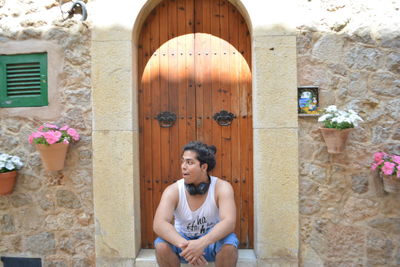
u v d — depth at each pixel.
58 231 2.49
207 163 1.98
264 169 2.34
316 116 2.34
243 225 2.60
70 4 2.47
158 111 2.62
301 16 2.34
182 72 2.61
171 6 2.61
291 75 2.33
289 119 2.33
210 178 2.06
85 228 2.47
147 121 2.63
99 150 2.40
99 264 2.43
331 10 2.33
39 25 2.48
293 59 2.32
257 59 2.34
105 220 2.41
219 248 1.95
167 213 1.93
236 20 2.58
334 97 2.33
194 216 1.99
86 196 2.46
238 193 2.59
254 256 2.43
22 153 2.50
